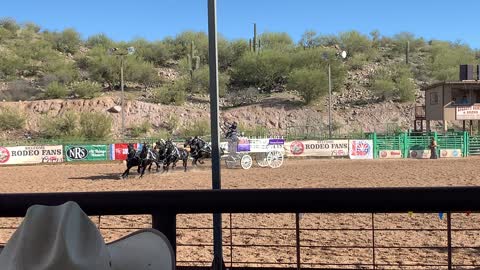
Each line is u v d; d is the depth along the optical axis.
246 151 30.23
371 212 2.28
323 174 24.84
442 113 47.81
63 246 1.43
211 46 3.52
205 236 9.49
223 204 2.36
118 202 2.39
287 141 40.47
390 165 31.31
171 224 2.40
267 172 26.98
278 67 75.31
